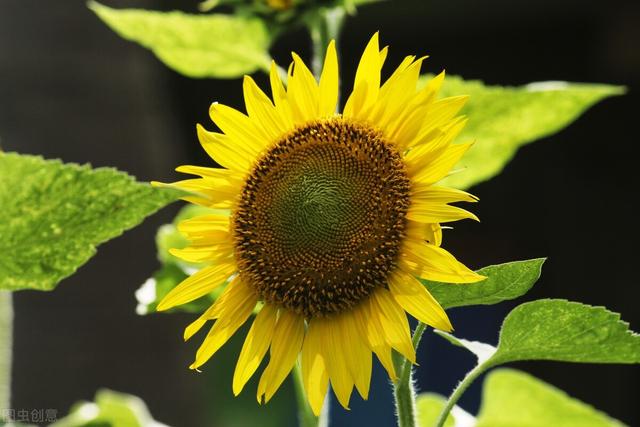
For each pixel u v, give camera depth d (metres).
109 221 1.33
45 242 1.33
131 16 1.61
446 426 1.59
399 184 1.34
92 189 1.32
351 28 3.22
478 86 1.51
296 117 1.37
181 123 3.15
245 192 1.37
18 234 1.33
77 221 1.33
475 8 3.16
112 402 1.71
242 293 1.37
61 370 2.82
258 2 1.61
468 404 3.09
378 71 1.35
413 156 1.35
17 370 2.79
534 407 1.65
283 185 1.37
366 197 1.35
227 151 1.37
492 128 1.54
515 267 1.33
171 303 1.37
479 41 3.32
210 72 1.65
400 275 1.34
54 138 2.97
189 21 1.61
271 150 1.37
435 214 1.33
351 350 1.34
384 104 1.35
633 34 3.27
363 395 1.33
